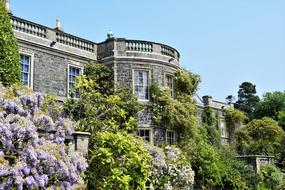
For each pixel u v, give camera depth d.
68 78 20.00
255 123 34.81
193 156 20.42
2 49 13.85
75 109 16.94
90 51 21.50
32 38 18.56
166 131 21.44
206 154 20.39
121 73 20.98
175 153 16.34
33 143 7.76
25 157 7.44
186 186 16.00
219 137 31.23
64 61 19.94
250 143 32.81
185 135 21.86
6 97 8.48
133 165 11.25
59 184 7.89
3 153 7.36
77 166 8.51
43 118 8.92
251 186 22.27
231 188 21.02
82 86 15.93
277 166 26.92
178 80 22.83
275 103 55.47
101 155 10.73
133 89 20.89
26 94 9.09
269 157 25.56
